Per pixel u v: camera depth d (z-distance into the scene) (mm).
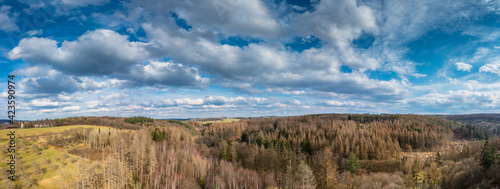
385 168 159125
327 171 116500
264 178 139625
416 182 118000
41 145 120812
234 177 137000
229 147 179375
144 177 122438
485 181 98812
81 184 96875
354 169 146375
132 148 135000
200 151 192500
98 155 127688
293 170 125688
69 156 114812
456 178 113188
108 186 100125
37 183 92000
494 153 110312
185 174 134375
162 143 184250
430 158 197375
